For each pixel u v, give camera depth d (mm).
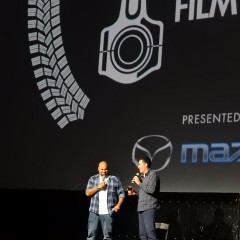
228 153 7961
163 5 8742
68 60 9188
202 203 8406
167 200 8625
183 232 8453
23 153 9242
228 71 8141
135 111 8641
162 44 8641
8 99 9484
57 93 9172
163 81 8539
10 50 9602
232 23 8242
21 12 9641
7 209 9547
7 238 9484
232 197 8094
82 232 9148
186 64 8430
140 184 7645
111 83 8859
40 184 9055
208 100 8203
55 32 9344
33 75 9383
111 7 9094
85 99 8977
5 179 9289
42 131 9180
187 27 8516
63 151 8992
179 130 8312
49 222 9320
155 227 7984
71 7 9320
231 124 8000
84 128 8906
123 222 8984
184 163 8203
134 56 8797
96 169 8742
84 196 9180
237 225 8117
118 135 8688
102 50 9016
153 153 8422
